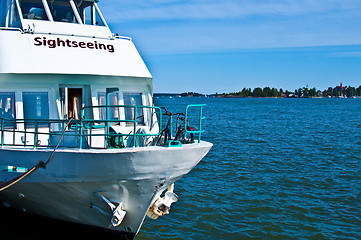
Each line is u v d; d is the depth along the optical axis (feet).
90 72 32.86
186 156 29.78
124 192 29.96
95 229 33.19
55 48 32.76
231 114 210.38
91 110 34.88
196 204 46.24
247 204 46.55
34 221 35.94
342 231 39.83
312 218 42.80
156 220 41.60
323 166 66.03
